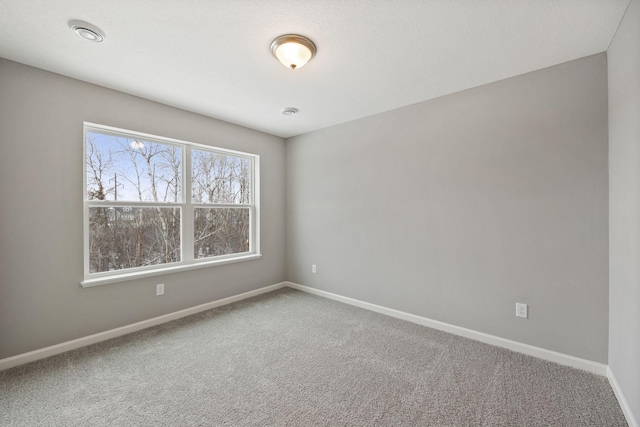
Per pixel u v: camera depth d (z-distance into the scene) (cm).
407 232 299
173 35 181
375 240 327
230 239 372
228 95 273
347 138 352
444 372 204
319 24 171
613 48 182
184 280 313
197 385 189
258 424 156
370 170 330
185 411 165
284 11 159
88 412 164
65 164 234
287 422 157
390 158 312
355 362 218
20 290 214
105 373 202
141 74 231
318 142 385
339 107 304
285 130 391
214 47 194
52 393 180
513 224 234
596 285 199
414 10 158
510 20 166
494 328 245
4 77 207
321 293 384
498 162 241
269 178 406
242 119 344
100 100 252
